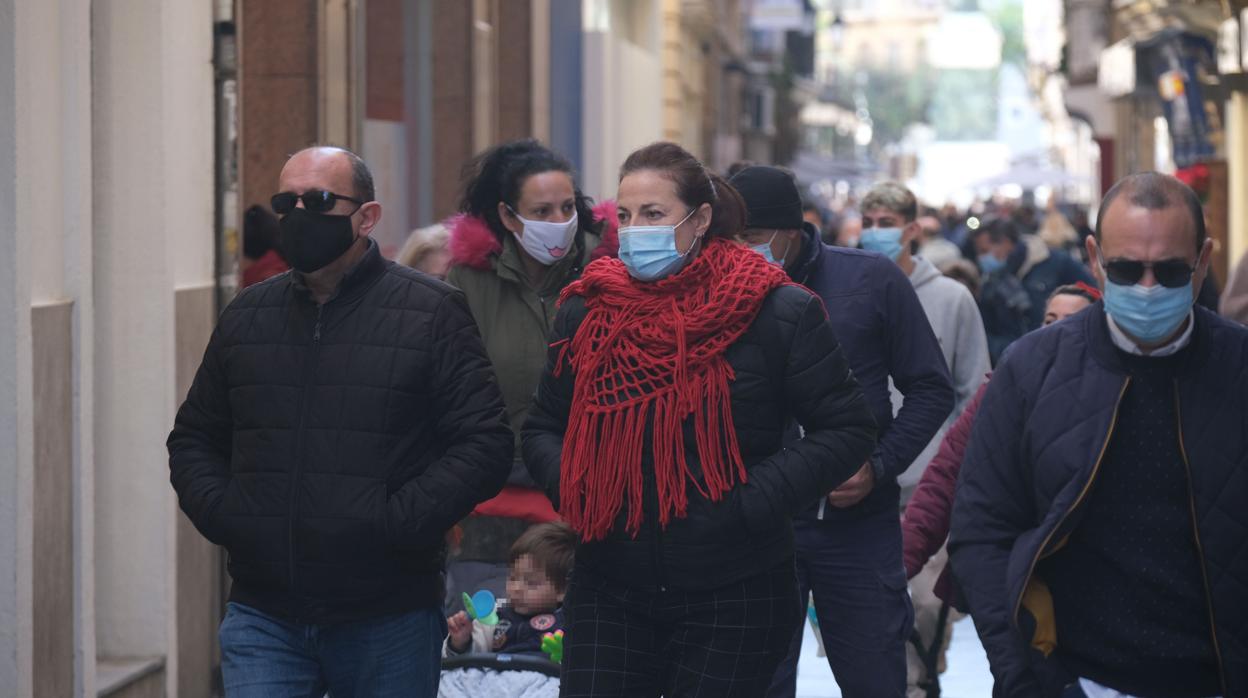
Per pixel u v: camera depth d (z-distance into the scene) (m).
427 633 14.28
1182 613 11.25
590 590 13.41
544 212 18.27
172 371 21.50
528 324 18.77
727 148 126.44
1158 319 10.98
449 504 13.79
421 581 14.18
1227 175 57.03
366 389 13.84
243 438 14.06
